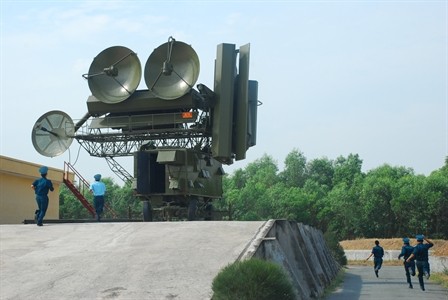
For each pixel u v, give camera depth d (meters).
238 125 25.36
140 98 25.28
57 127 27.69
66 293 12.64
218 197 28.41
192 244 15.99
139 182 25.42
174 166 25.19
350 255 59.66
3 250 16.67
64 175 39.00
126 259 14.93
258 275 11.45
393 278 30.31
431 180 80.75
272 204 100.12
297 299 13.29
